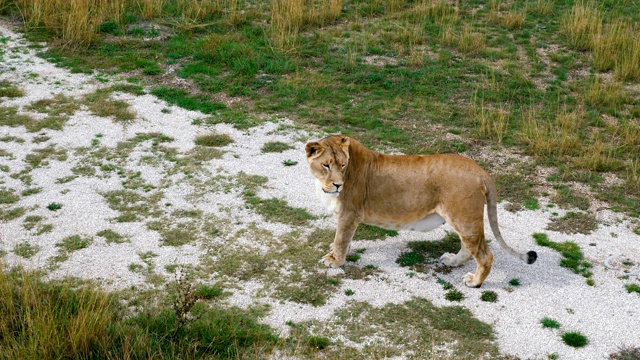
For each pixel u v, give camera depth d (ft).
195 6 60.90
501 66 53.98
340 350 24.70
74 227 32.07
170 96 47.52
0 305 24.84
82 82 48.85
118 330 24.20
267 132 43.06
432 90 49.70
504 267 30.35
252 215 33.81
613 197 36.58
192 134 42.45
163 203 34.58
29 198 34.37
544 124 44.91
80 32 54.29
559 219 34.42
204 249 30.83
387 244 31.89
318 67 52.80
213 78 50.34
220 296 27.53
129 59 52.80
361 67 52.90
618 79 52.16
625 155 41.34
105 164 38.27
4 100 45.32
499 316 26.99
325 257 29.94
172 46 55.06
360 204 28.58
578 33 58.49
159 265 29.48
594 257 31.30
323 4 62.80
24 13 58.90
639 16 63.10
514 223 33.99
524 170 39.40
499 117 45.29
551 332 26.13
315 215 34.01
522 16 63.26
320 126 44.19
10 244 30.42
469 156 40.86
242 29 58.70
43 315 23.15
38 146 39.86
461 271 29.91
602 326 26.55
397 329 25.98
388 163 28.37
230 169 38.29
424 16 62.49
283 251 30.89
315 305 27.27
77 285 27.63
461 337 25.70
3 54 52.21
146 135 41.93
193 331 24.80
